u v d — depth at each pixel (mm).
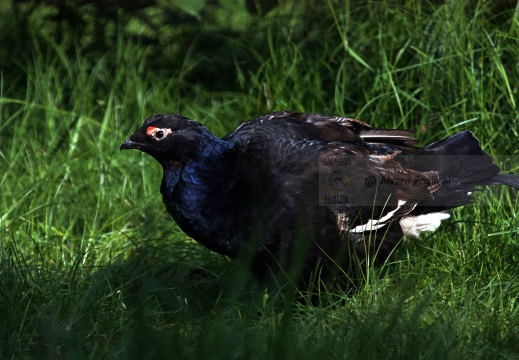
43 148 10781
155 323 7172
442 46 10109
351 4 11562
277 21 12219
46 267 8117
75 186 10023
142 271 8117
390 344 6430
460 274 7766
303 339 6441
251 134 7672
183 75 12492
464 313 6965
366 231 7531
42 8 13367
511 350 6559
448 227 8469
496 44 9875
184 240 8641
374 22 10984
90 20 13328
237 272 7945
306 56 11508
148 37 12977
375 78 10359
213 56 12695
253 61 12328
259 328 6699
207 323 6625
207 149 7363
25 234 8961
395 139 8297
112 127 10930
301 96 10812
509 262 7965
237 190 7355
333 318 7152
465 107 9555
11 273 7672
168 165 7621
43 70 12789
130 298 7781
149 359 6039
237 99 11539
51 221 9305
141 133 7480
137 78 11633
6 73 12836
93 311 7289
